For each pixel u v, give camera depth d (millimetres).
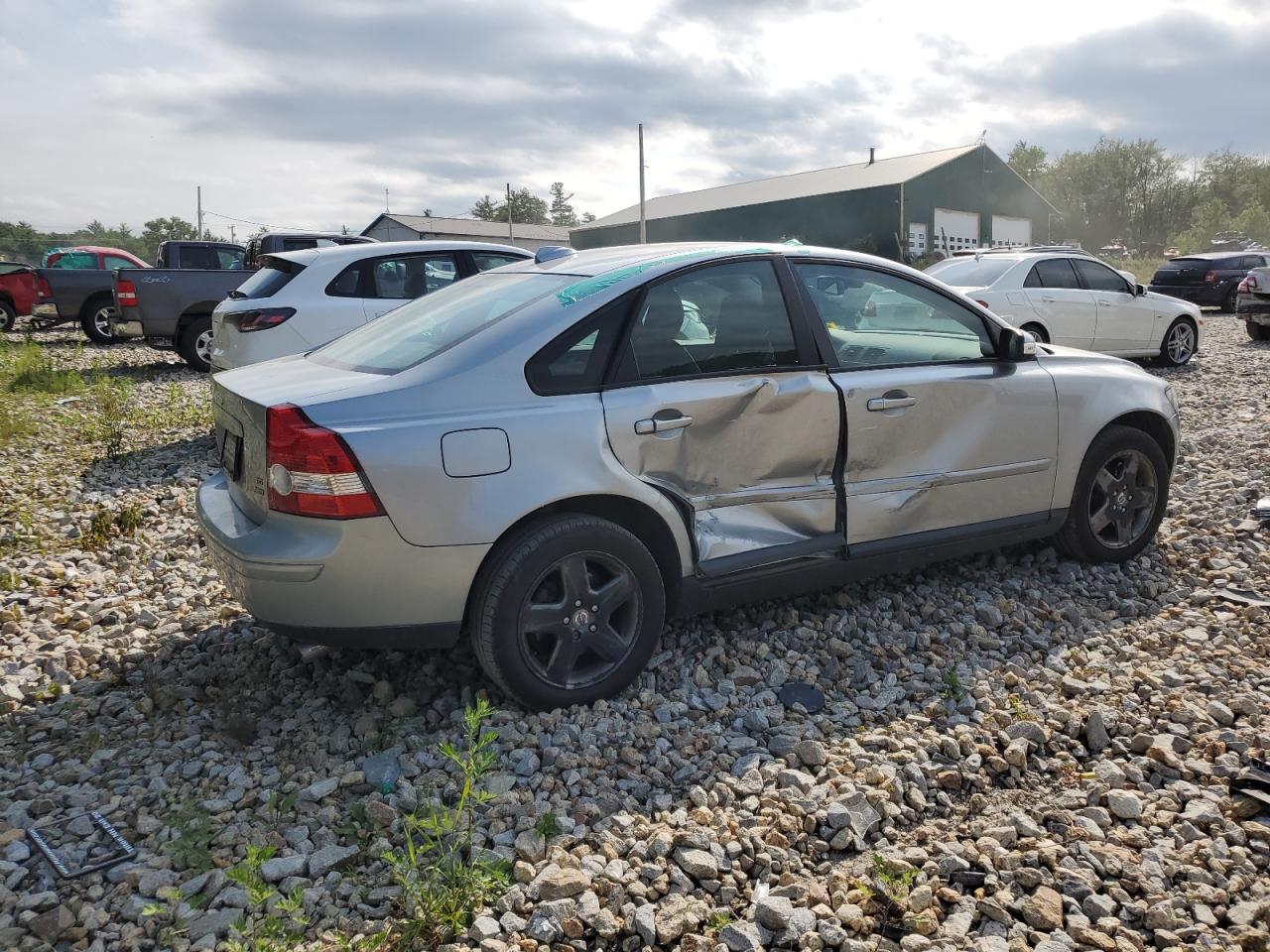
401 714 3785
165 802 3258
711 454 3955
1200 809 3148
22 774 3436
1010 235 50781
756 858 2943
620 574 3770
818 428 4160
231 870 2646
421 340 3967
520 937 2625
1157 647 4371
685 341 3969
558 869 2818
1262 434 7918
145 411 10570
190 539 6039
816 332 4254
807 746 3467
